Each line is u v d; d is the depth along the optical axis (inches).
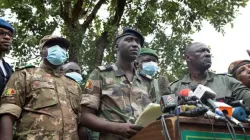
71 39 523.5
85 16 597.3
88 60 518.6
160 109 120.1
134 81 155.3
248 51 157.9
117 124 134.8
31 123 150.1
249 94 158.1
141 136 113.8
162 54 520.4
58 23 552.4
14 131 162.2
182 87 171.3
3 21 167.0
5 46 165.5
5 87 154.3
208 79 169.3
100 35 587.5
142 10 585.6
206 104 117.9
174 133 103.1
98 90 149.8
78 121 159.6
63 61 163.5
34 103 153.2
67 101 158.4
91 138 159.8
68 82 164.7
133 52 154.5
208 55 167.3
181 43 524.1
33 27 541.3
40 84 155.9
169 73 510.9
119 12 583.5
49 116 151.6
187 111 108.2
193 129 105.3
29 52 514.6
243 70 169.2
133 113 147.6
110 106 148.0
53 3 541.0
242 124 111.0
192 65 170.7
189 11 581.3
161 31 549.6
